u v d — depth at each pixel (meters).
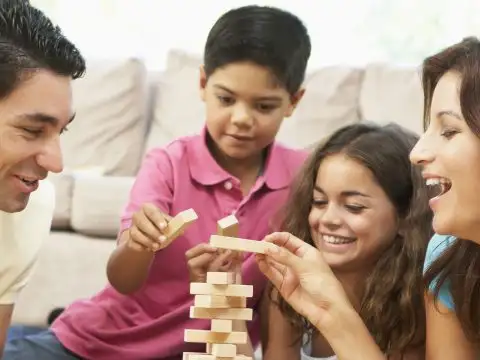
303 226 1.45
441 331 1.25
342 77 3.03
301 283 1.18
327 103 3.00
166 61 3.21
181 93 3.10
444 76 1.12
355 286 1.44
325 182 1.39
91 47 3.57
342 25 3.46
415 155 1.12
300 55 1.48
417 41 3.40
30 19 1.06
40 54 1.04
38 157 1.07
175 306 1.44
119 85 3.08
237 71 1.38
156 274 1.45
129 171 3.05
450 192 1.10
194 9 3.54
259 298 1.49
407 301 1.36
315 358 1.48
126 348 1.42
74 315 1.47
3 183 1.08
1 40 1.02
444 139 1.11
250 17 1.43
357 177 1.37
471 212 1.09
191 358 1.05
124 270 1.37
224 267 1.31
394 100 2.94
